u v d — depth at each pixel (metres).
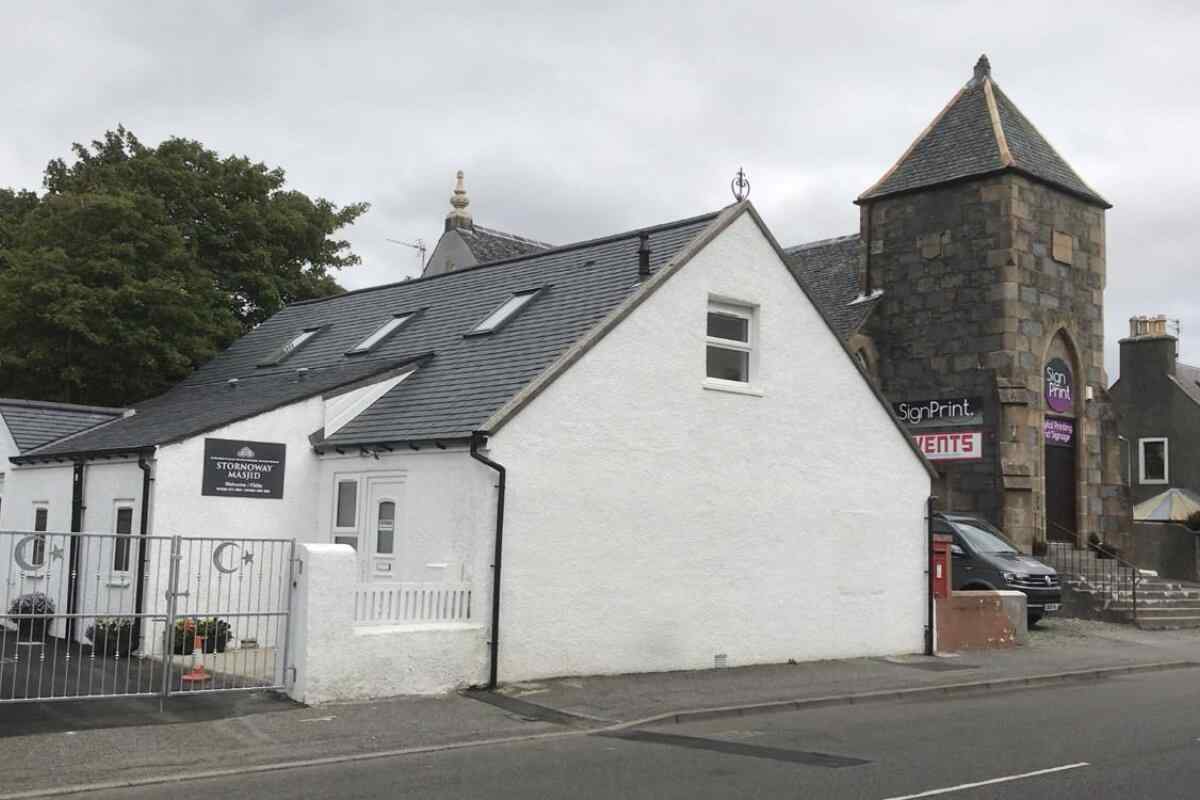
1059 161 29.19
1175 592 25.86
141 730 11.34
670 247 17.44
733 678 15.80
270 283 30.53
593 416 15.41
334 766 10.34
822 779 9.65
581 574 15.14
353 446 16.34
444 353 18.30
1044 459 27.44
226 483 16.84
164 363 27.12
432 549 15.04
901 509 19.45
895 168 29.70
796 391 18.03
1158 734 12.02
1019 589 21.97
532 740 11.69
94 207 26.50
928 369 28.11
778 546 17.58
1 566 20.20
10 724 11.38
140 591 16.30
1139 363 45.12
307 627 12.83
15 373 27.36
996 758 10.62
